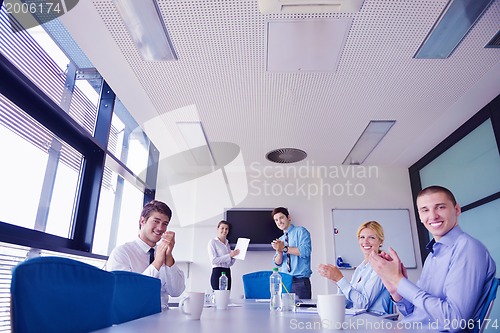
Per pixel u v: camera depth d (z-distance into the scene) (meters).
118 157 3.73
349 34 2.22
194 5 1.97
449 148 3.96
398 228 4.72
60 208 2.69
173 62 2.52
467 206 3.60
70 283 0.87
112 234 3.89
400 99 3.07
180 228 4.96
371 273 1.97
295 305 1.74
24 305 0.72
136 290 1.33
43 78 2.34
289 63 2.53
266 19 2.08
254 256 4.84
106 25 2.13
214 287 3.95
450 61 2.52
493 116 3.13
